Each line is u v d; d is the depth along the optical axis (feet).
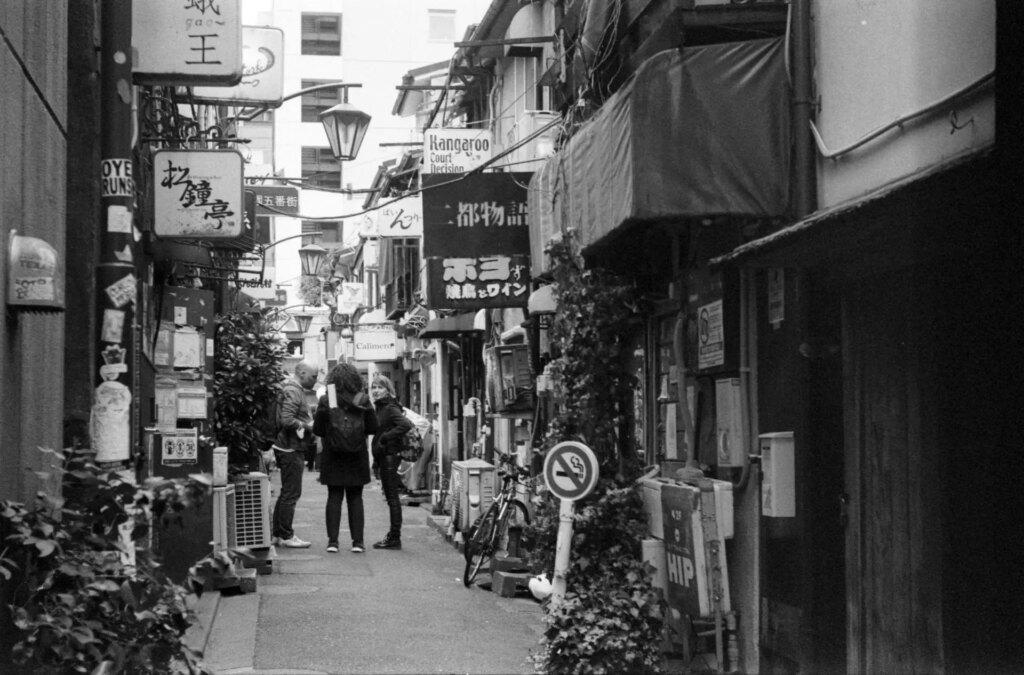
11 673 17.43
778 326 26.66
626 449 30.48
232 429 48.67
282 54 43.91
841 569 25.13
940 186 17.42
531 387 46.88
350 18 183.11
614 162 27.81
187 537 33.60
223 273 52.70
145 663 18.06
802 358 25.75
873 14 23.22
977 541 19.70
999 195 17.33
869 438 24.41
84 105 25.29
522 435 55.57
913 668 22.27
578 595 27.61
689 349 31.12
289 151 187.73
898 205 18.22
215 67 29.94
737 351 28.14
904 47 21.99
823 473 25.52
